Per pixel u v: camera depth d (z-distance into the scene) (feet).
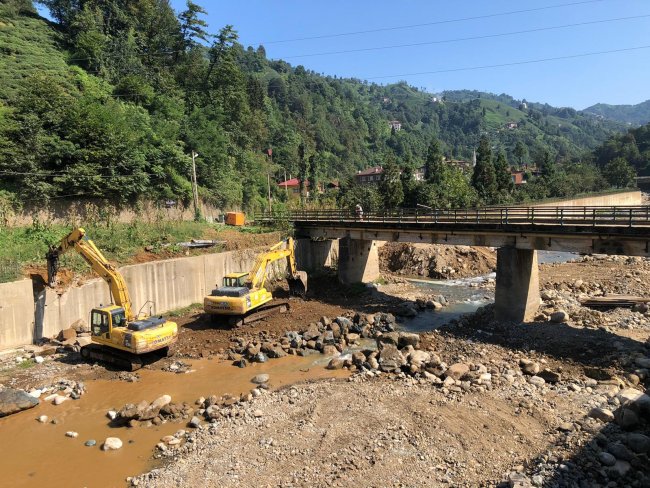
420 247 158.20
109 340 75.15
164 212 152.97
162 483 44.29
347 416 55.47
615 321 85.81
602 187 419.74
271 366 77.30
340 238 132.46
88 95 155.33
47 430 56.75
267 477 44.16
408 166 259.39
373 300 117.08
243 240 131.85
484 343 81.41
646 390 60.18
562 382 64.18
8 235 102.89
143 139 151.84
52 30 219.82
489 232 94.99
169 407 59.67
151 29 244.83
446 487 41.55
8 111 125.08
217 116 215.10
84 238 77.97
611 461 42.55
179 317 103.65
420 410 55.83
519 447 47.50
